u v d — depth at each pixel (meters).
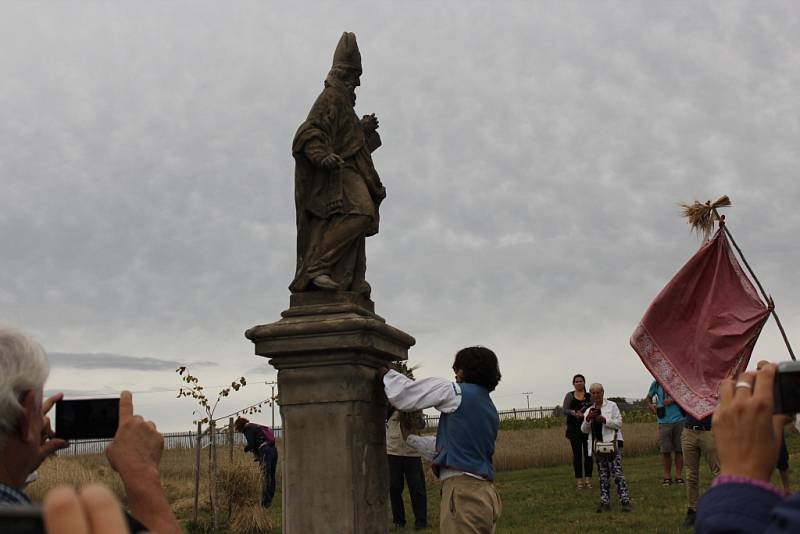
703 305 6.13
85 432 2.71
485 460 5.80
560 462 22.81
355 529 6.17
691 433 9.78
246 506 12.33
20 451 2.15
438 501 15.14
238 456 13.13
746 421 1.88
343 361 6.31
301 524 6.26
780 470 10.39
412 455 11.28
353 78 7.09
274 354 6.43
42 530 1.09
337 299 6.61
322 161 6.59
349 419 6.27
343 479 6.21
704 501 1.87
